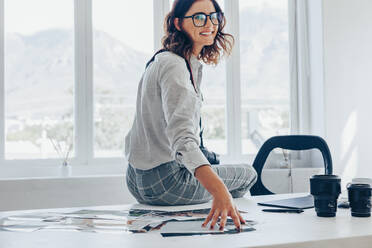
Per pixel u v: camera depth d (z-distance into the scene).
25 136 2.88
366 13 3.42
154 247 0.78
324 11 3.32
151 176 1.53
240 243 0.80
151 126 1.52
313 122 3.41
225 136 3.33
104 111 3.04
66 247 0.79
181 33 1.64
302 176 3.14
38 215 1.18
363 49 3.40
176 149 1.23
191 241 0.83
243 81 3.39
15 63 2.88
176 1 1.64
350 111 3.35
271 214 1.17
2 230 0.96
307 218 1.10
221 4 3.35
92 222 1.06
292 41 3.50
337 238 0.84
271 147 2.26
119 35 3.09
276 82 3.48
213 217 1.00
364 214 1.11
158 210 1.30
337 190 1.11
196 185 1.55
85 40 2.99
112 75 3.07
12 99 2.87
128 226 1.00
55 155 2.94
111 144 3.05
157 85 1.47
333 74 3.32
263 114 3.44
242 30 3.40
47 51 2.95
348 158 3.32
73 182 2.62
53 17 2.96
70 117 2.98
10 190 2.51
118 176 2.71
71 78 2.99
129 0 3.11
